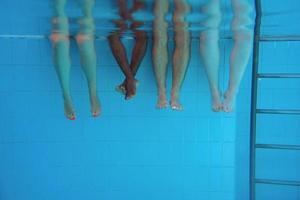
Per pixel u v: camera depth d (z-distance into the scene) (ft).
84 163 10.05
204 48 9.23
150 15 7.84
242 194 10.09
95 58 9.12
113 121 10.03
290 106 9.89
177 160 10.10
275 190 10.11
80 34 9.19
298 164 10.00
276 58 9.84
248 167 10.04
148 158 10.10
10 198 9.85
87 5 7.24
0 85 9.66
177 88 9.00
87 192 10.09
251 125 8.63
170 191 10.11
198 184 10.11
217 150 10.07
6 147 9.77
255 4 7.41
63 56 9.05
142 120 10.05
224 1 7.21
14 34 9.50
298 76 8.30
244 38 9.16
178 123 10.06
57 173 9.99
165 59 9.15
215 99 9.00
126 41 9.70
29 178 9.89
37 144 9.88
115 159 10.09
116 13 7.71
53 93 9.86
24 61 9.70
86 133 10.01
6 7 7.59
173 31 9.15
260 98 9.91
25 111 9.80
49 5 7.44
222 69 9.87
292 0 7.93
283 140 9.93
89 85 8.98
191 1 7.09
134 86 9.01
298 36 8.75
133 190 10.11
